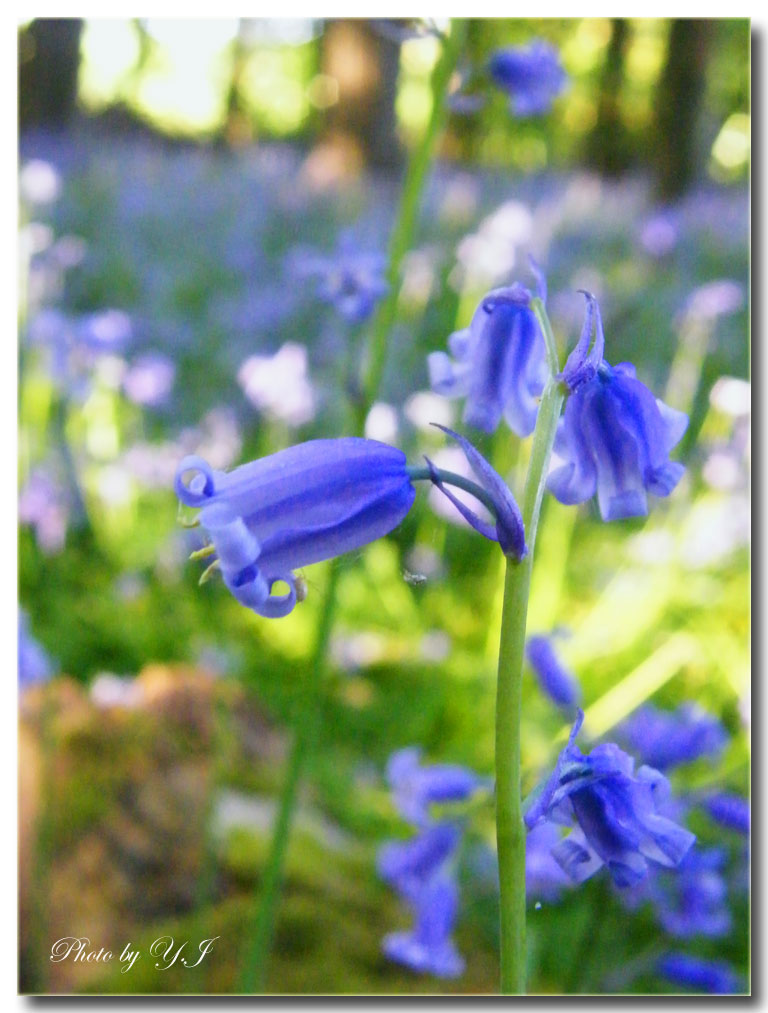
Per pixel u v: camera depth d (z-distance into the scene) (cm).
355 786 39
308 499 14
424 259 67
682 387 59
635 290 72
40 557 46
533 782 29
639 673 40
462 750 42
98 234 80
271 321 67
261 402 50
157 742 35
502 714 14
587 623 46
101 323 48
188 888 32
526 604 14
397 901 33
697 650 44
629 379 15
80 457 51
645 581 47
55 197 79
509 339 16
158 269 75
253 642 46
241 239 82
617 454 14
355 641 45
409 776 26
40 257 62
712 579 47
